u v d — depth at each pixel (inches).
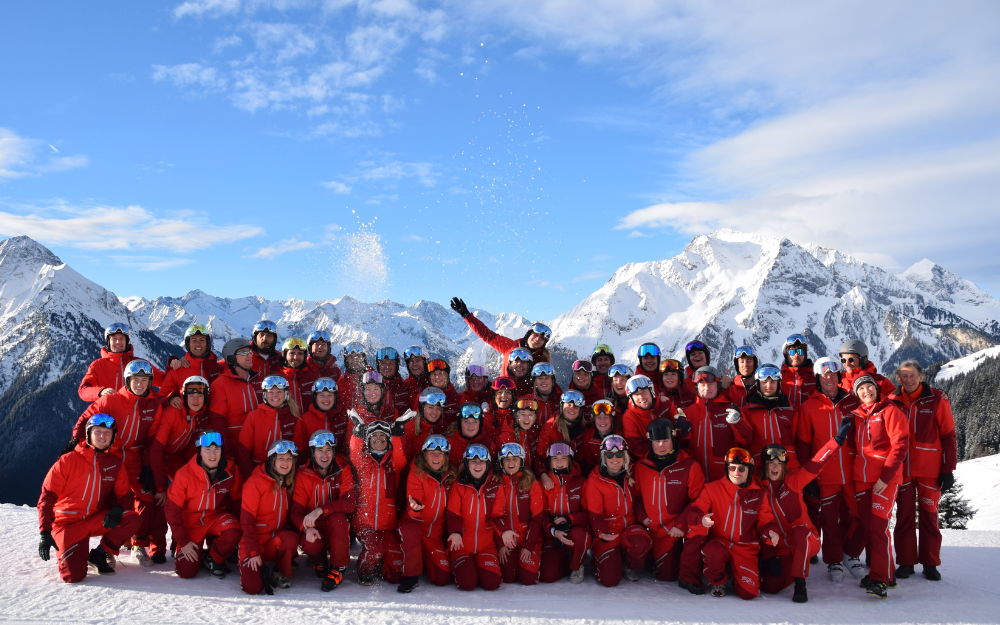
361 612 231.6
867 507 287.6
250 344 323.9
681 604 253.1
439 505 280.2
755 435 305.7
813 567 319.6
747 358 325.7
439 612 234.7
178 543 269.1
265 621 216.7
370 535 280.1
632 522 291.4
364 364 346.0
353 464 282.4
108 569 273.3
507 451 279.6
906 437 275.4
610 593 270.2
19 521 385.4
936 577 296.4
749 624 228.8
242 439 292.0
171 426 296.4
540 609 242.1
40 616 214.4
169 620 213.6
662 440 282.4
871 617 241.3
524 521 287.1
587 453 318.3
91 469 265.7
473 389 338.0
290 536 264.4
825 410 301.9
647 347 361.1
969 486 2300.7
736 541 268.4
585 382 353.4
